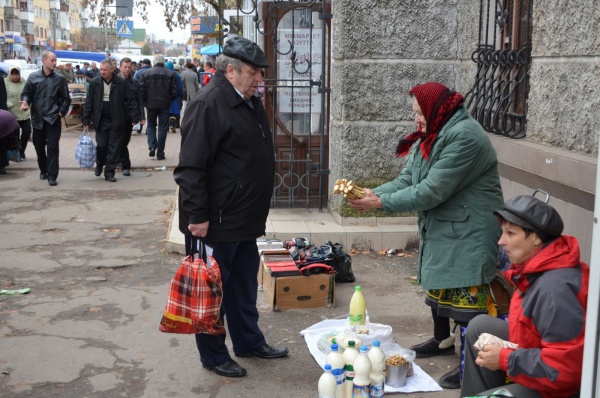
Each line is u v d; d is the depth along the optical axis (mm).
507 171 5688
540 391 2846
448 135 3924
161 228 8117
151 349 4672
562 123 4949
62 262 6707
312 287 5414
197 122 3969
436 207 4082
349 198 4129
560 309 2701
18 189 10297
